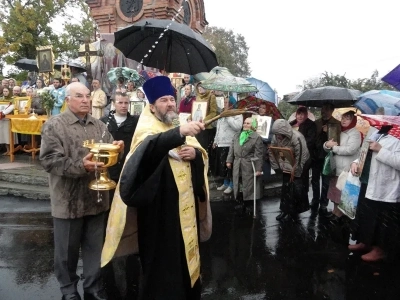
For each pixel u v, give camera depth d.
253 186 6.46
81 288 3.77
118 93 4.74
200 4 16.05
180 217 2.79
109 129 4.71
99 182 3.06
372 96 5.75
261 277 4.22
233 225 6.02
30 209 6.62
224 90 6.89
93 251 3.46
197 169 3.00
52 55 11.64
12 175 7.86
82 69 11.02
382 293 3.86
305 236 5.55
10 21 25.00
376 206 4.44
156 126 2.82
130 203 2.57
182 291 2.78
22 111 9.26
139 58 5.18
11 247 4.93
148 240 2.81
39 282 3.96
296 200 6.08
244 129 6.46
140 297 2.93
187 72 5.05
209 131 8.01
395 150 4.25
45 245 5.00
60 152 3.08
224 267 4.48
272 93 9.57
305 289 3.94
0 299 3.60
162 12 13.40
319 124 6.96
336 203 6.02
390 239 4.46
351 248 5.00
